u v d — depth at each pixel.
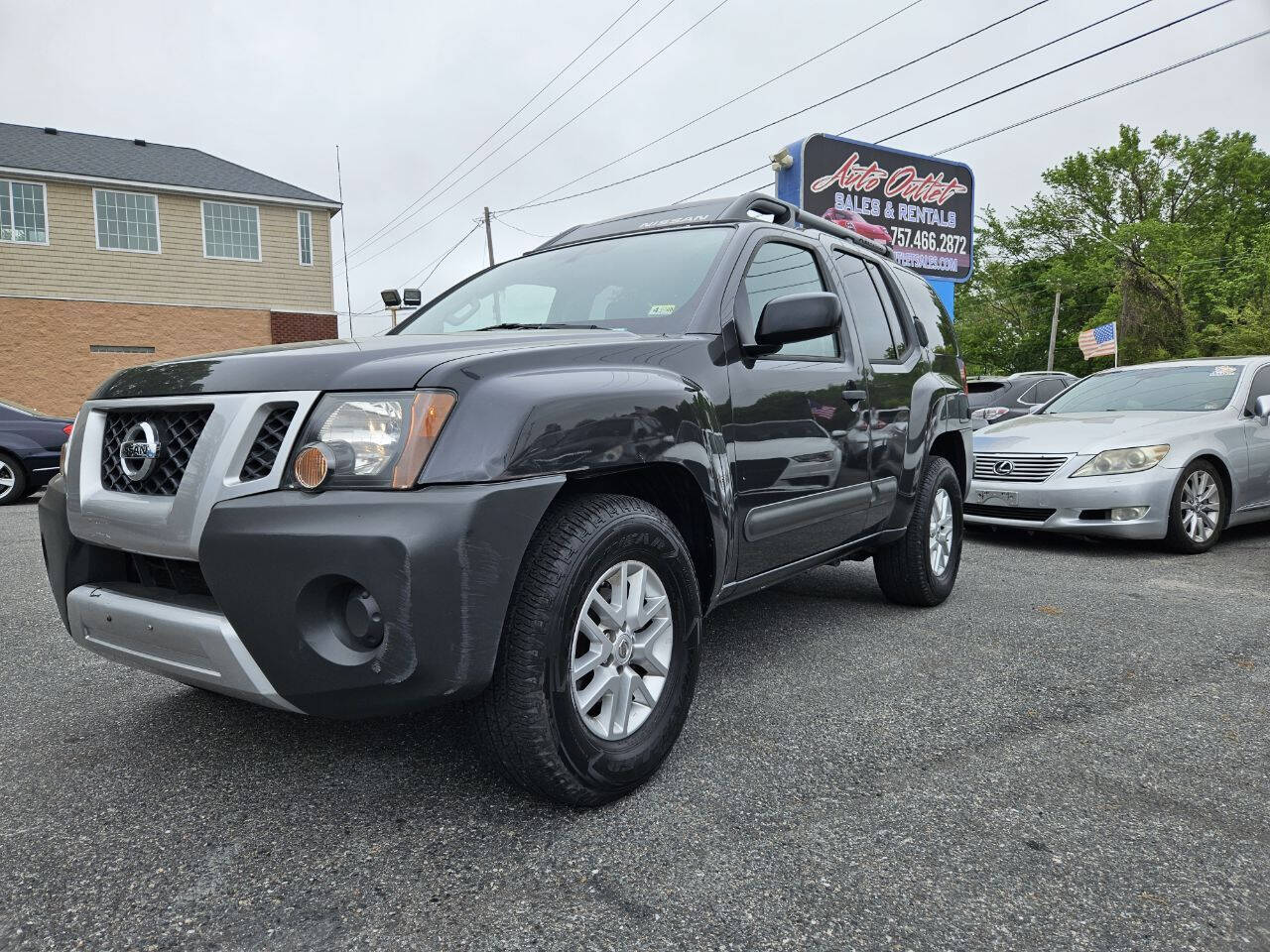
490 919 1.65
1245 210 43.62
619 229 3.75
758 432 2.70
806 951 1.55
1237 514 5.88
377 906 1.69
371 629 1.77
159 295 18.53
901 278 4.32
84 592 2.17
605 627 2.11
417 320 3.48
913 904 1.69
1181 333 36.88
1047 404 7.14
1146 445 5.45
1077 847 1.91
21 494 8.88
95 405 2.26
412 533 1.71
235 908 1.69
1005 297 50.34
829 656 3.32
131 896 1.73
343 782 2.25
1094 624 3.81
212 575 1.84
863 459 3.36
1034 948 1.56
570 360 2.17
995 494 5.77
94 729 2.63
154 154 20.22
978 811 2.07
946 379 4.26
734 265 2.87
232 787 2.22
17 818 2.07
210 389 1.98
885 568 4.01
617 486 2.36
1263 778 2.26
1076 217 46.84
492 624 1.79
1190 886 1.76
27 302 17.31
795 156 15.66
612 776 2.06
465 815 2.06
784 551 2.93
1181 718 2.69
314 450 1.79
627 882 1.77
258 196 19.16
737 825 2.01
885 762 2.36
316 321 20.27
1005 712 2.74
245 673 1.86
